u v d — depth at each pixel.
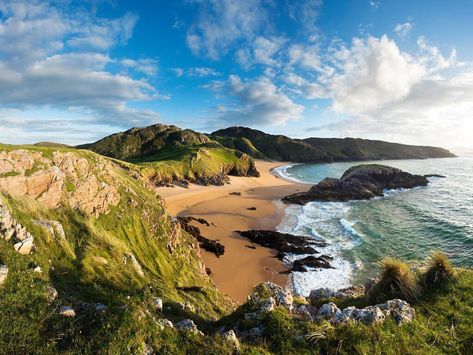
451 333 9.74
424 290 12.26
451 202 67.69
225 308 20.56
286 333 9.95
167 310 12.52
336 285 31.28
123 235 23.14
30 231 14.02
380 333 9.67
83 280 13.29
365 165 95.50
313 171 150.12
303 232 48.09
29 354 7.49
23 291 9.32
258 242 42.78
